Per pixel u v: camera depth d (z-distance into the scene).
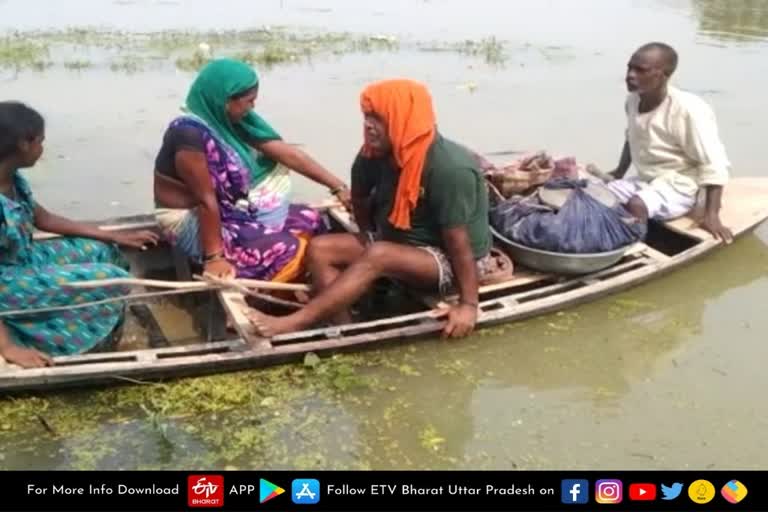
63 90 8.77
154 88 8.95
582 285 4.64
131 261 4.84
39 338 3.88
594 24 13.72
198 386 3.79
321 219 5.04
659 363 4.19
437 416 3.73
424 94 4.00
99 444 3.45
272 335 3.92
